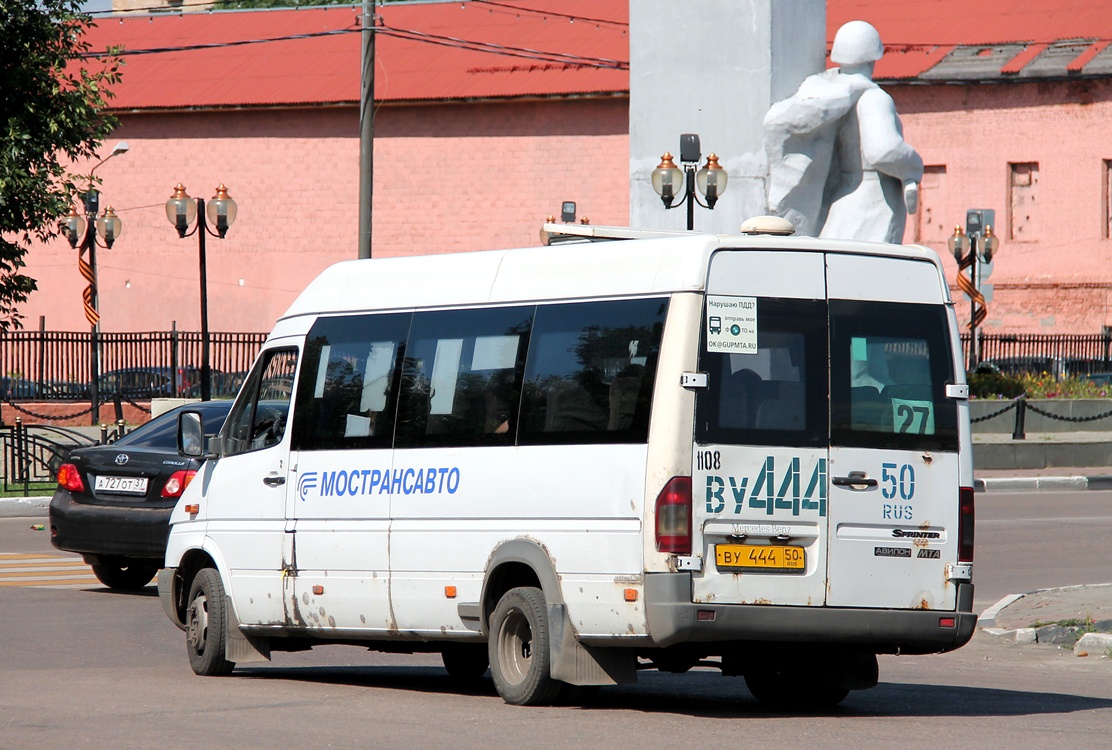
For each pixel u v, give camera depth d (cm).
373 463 3359
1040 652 4309
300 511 3491
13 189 10238
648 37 9931
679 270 2933
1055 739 2791
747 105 9656
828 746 2669
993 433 11450
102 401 13312
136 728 2791
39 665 3762
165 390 13562
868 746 2677
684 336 2886
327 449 3459
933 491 3041
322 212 19225
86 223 11719
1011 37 18612
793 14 9794
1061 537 6938
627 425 2927
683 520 2847
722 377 2903
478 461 3161
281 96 19050
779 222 3105
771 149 9600
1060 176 18325
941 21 19050
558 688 3064
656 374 2900
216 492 3694
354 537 3369
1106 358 14062
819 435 2959
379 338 3422
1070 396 12469
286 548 3506
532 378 3108
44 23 10344
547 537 3019
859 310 3020
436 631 3234
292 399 3559
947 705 3309
